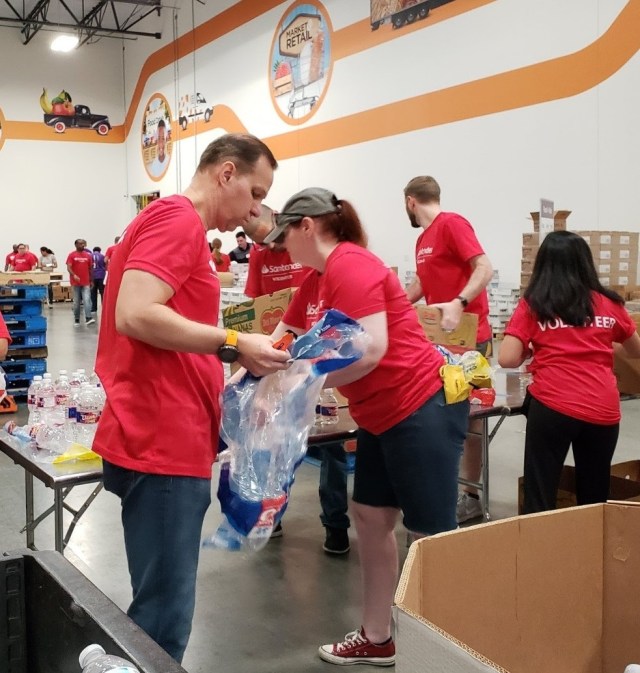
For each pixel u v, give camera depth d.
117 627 0.88
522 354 2.72
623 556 1.05
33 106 17.83
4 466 4.60
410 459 2.08
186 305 1.61
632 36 6.80
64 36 15.11
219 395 1.71
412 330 2.09
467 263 3.46
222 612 2.73
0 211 17.69
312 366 1.66
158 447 1.58
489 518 3.58
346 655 2.38
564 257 2.62
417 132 9.49
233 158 1.67
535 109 7.83
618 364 3.16
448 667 0.69
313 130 11.68
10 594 1.08
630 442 4.93
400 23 9.59
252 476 1.60
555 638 1.04
